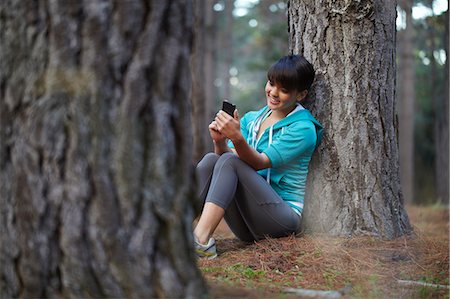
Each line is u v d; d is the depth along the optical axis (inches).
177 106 75.8
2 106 75.0
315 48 150.1
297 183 143.4
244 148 131.0
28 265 72.9
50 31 72.6
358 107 146.8
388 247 136.6
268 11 689.0
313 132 139.6
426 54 607.8
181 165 75.9
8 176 74.5
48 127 71.6
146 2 73.3
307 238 140.9
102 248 71.1
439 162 474.0
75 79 71.8
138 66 72.4
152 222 72.6
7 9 75.3
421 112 683.4
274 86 139.5
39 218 72.2
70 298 71.7
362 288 107.8
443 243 156.3
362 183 145.6
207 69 572.7
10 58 74.7
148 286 72.2
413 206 398.3
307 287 108.0
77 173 71.1
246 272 115.6
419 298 108.0
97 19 71.7
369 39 147.6
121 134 71.7
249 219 139.6
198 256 130.3
